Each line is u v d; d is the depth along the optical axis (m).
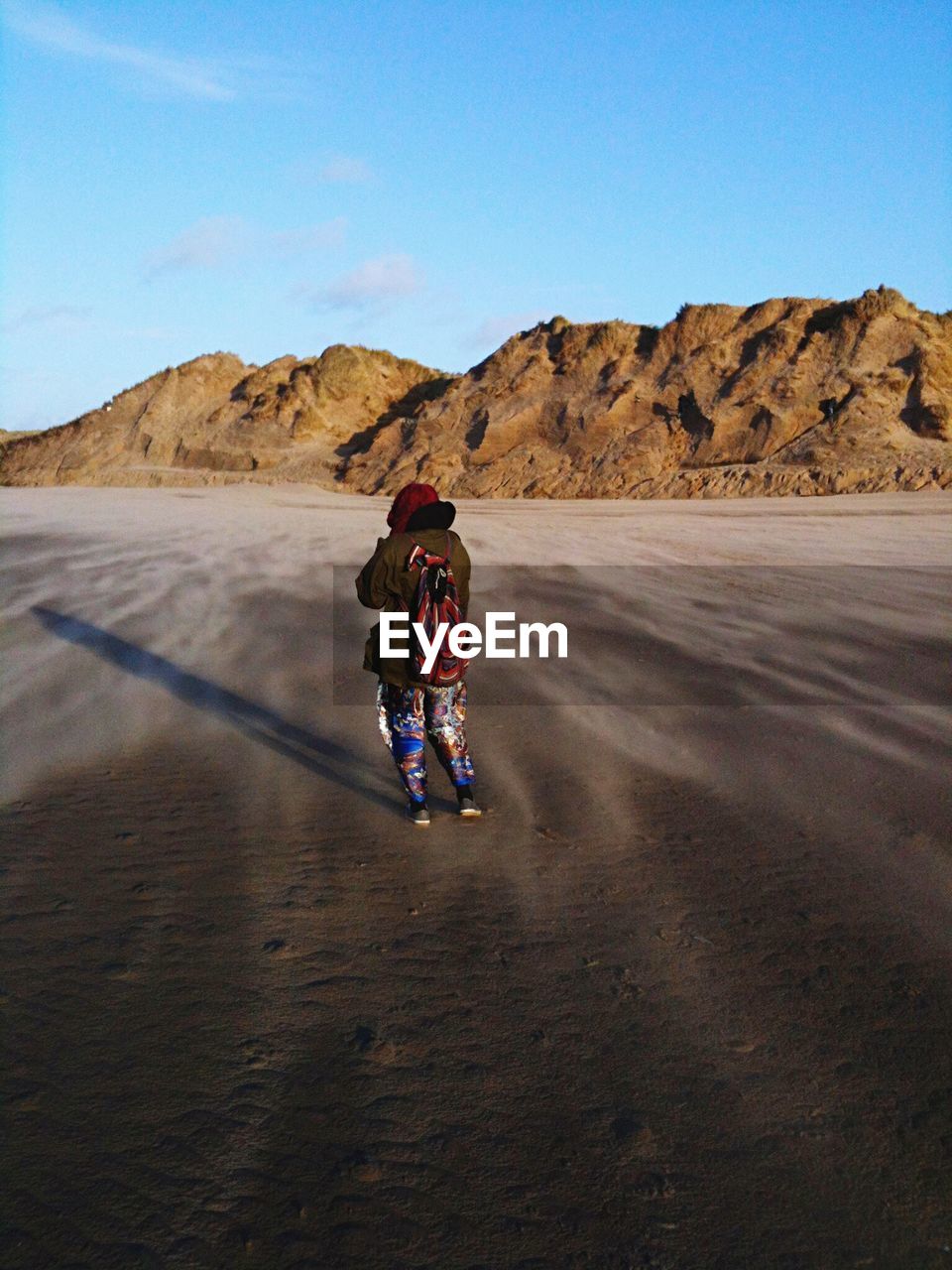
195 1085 2.63
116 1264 2.04
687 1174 2.36
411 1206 2.24
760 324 52.56
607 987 3.19
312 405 66.06
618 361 54.84
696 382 50.47
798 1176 2.36
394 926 3.61
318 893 3.88
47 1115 2.48
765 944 3.49
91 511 22.39
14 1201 2.19
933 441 42.56
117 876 3.98
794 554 15.59
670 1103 2.61
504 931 3.59
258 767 5.45
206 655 7.95
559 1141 2.46
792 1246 2.16
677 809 4.84
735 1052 2.85
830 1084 2.71
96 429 70.06
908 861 4.18
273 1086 2.63
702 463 47.16
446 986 3.19
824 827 4.57
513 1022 2.98
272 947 3.42
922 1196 2.30
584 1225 2.20
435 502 4.83
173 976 3.21
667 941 3.51
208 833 4.48
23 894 3.79
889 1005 3.10
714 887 3.96
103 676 7.21
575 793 5.09
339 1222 2.18
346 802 4.96
